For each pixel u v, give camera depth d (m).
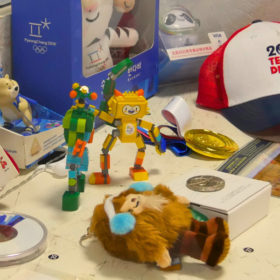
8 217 0.63
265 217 0.70
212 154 0.90
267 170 0.85
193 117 1.07
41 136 0.81
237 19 1.30
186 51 1.18
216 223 0.56
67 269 0.56
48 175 0.81
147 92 1.16
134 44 1.10
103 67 1.00
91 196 0.74
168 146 0.95
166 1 1.18
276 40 1.05
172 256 0.55
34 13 0.88
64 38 0.86
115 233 0.53
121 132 0.78
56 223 0.66
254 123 1.00
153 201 0.56
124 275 0.55
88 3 0.89
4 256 0.55
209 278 0.55
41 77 0.92
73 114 0.66
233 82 1.05
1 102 0.80
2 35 0.90
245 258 0.59
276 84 1.00
